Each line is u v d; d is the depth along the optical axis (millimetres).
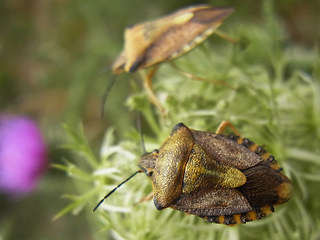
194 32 71
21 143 104
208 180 58
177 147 59
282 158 70
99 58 114
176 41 71
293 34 113
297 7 113
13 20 129
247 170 59
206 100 75
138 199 70
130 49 73
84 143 74
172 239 69
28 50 129
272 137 71
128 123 104
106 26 116
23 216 113
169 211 69
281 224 69
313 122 74
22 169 103
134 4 115
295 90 79
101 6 115
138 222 70
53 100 127
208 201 58
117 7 115
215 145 60
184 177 59
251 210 58
